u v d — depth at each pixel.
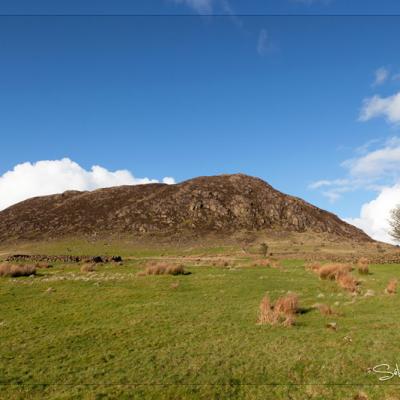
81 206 172.88
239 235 136.00
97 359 12.05
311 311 16.59
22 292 22.92
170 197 168.75
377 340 12.18
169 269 29.84
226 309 17.59
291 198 179.50
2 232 154.62
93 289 23.17
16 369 11.52
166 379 10.40
